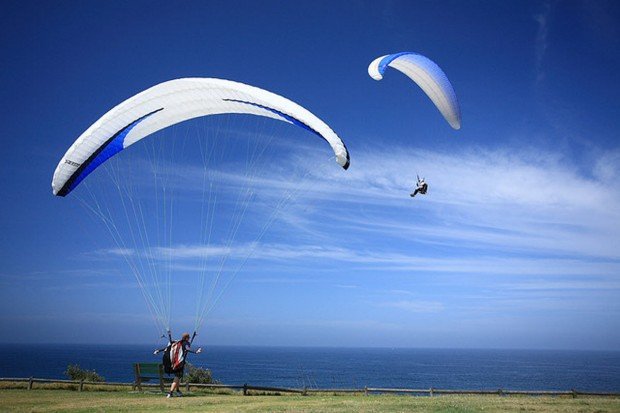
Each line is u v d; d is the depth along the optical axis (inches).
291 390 781.3
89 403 545.3
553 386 3779.5
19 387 743.1
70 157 652.1
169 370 625.9
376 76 756.0
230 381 3794.3
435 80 838.5
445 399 649.0
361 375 5108.3
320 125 634.8
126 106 647.1
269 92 655.1
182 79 653.9
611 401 627.5
